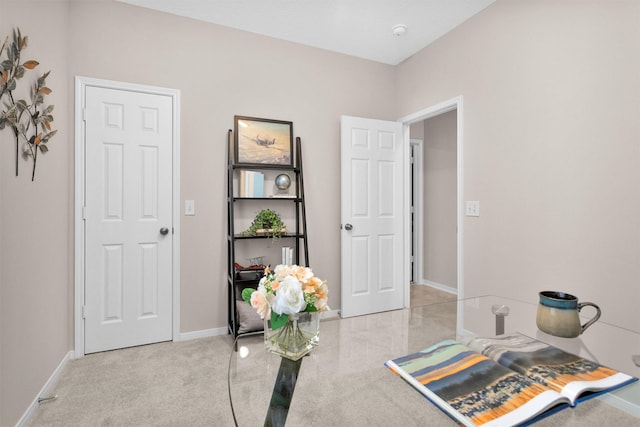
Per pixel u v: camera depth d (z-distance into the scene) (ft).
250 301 3.78
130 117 8.20
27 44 5.51
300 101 10.18
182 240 8.72
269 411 2.88
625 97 5.64
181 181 8.70
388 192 11.13
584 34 6.22
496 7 7.98
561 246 6.63
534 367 3.42
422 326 4.82
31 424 5.31
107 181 7.99
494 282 8.02
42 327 6.07
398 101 11.58
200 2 8.19
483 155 8.30
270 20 8.98
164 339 8.55
